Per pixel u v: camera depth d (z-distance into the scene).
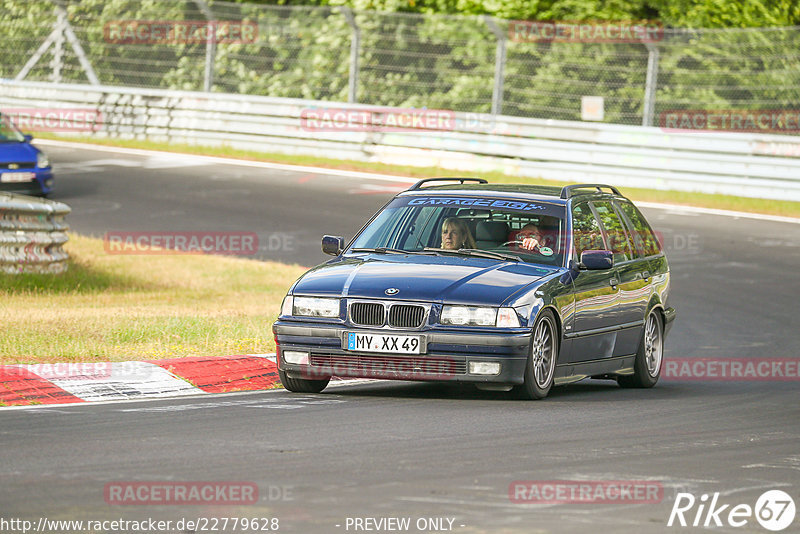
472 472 17.64
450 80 87.44
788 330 40.53
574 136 72.81
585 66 84.31
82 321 34.50
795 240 58.09
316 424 21.52
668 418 23.61
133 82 96.56
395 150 77.75
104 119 86.31
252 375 27.70
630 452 19.64
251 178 71.88
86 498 15.64
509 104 85.06
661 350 31.23
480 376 24.42
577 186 29.45
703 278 49.44
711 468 18.56
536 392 25.34
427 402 24.78
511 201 28.36
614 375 29.41
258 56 92.31
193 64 95.06
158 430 20.58
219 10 93.12
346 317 24.97
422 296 24.77
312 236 56.88
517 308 24.67
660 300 31.03
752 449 20.36
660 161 70.75
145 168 74.50
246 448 19.06
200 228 58.03
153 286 45.38
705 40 83.75
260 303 41.81
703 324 41.44
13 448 18.81
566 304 26.34
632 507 15.88
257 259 51.97
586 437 20.89
